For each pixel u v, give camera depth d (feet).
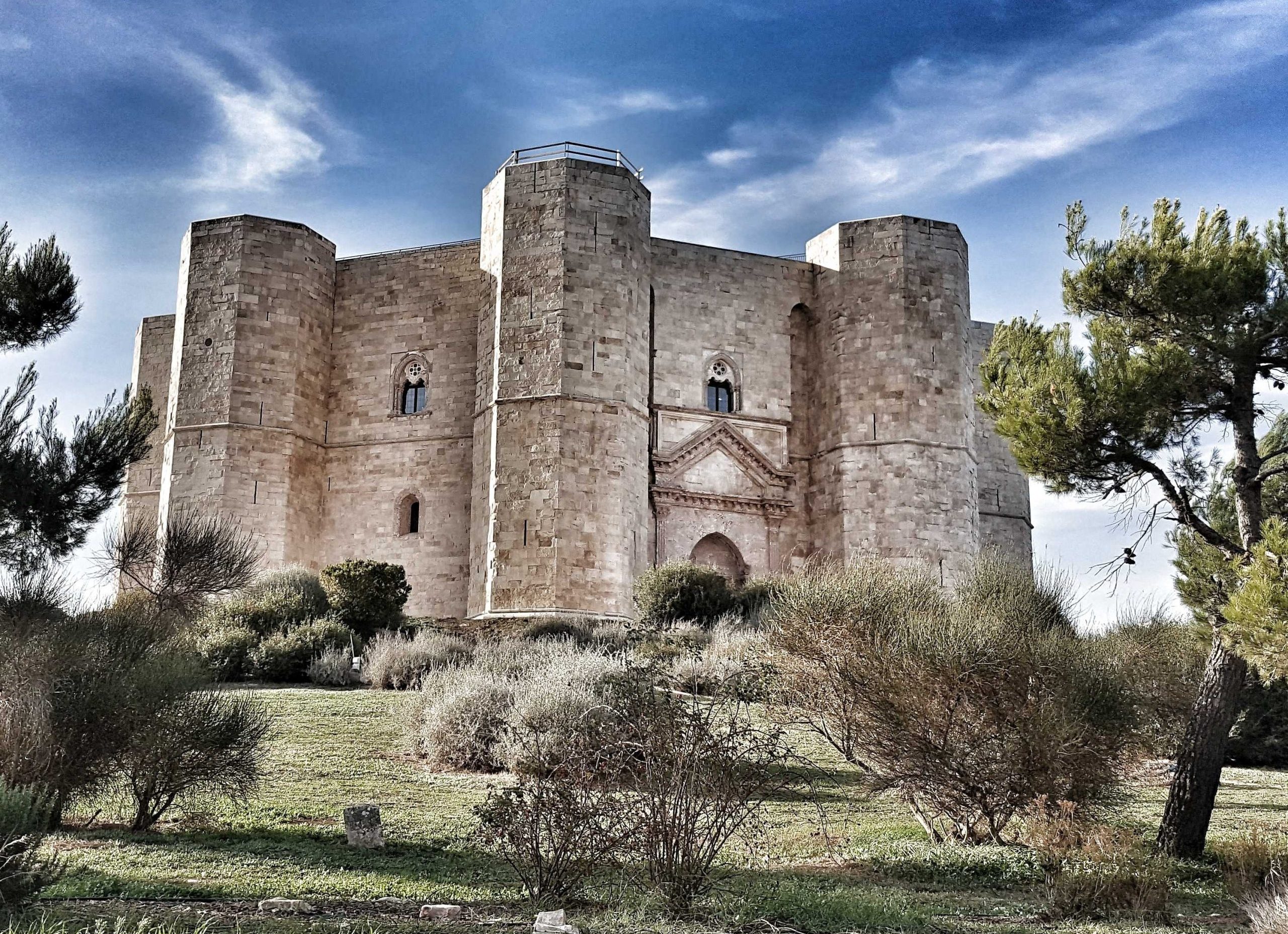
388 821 51.21
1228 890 43.37
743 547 142.61
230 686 91.91
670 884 36.99
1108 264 54.08
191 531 77.00
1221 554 58.18
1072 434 53.21
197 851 43.60
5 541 61.00
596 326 130.62
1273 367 53.31
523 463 126.93
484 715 65.41
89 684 48.70
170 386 151.53
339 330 148.97
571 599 123.13
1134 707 54.85
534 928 31.45
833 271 148.56
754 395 146.92
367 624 112.88
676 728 39.22
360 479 144.05
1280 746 89.76
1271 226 53.16
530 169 134.21
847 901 37.78
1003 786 50.65
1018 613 54.44
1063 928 36.37
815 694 56.13
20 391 62.90
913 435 140.56
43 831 35.17
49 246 67.41
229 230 140.56
